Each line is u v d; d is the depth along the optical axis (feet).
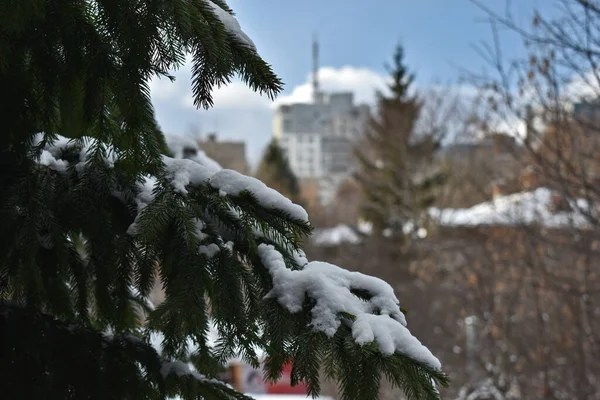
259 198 6.41
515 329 36.27
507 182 37.04
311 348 5.76
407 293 52.21
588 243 30.63
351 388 5.65
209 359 7.05
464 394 38.29
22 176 6.57
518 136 31.17
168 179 6.40
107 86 6.19
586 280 30.78
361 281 6.42
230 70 5.91
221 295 6.17
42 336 6.70
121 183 6.79
